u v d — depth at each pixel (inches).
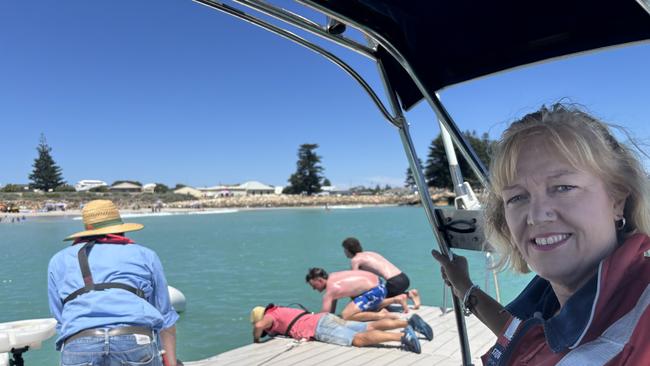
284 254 630.5
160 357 89.8
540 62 62.3
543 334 37.2
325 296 213.8
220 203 3061.0
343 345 176.1
